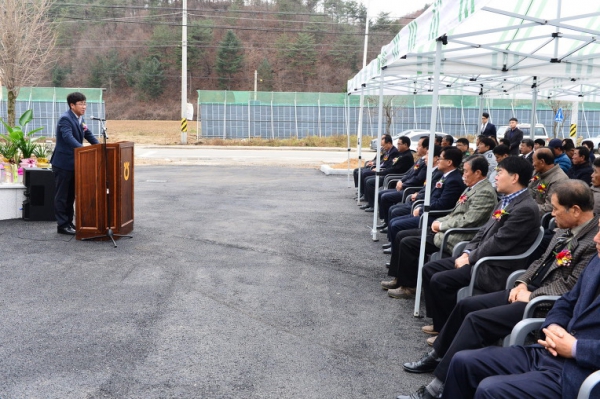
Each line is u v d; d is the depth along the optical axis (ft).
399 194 26.73
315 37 235.61
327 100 121.90
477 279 13.05
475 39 22.17
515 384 8.23
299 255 22.21
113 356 12.64
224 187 44.11
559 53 22.81
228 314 15.48
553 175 19.90
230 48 226.17
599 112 111.86
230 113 120.16
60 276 18.70
